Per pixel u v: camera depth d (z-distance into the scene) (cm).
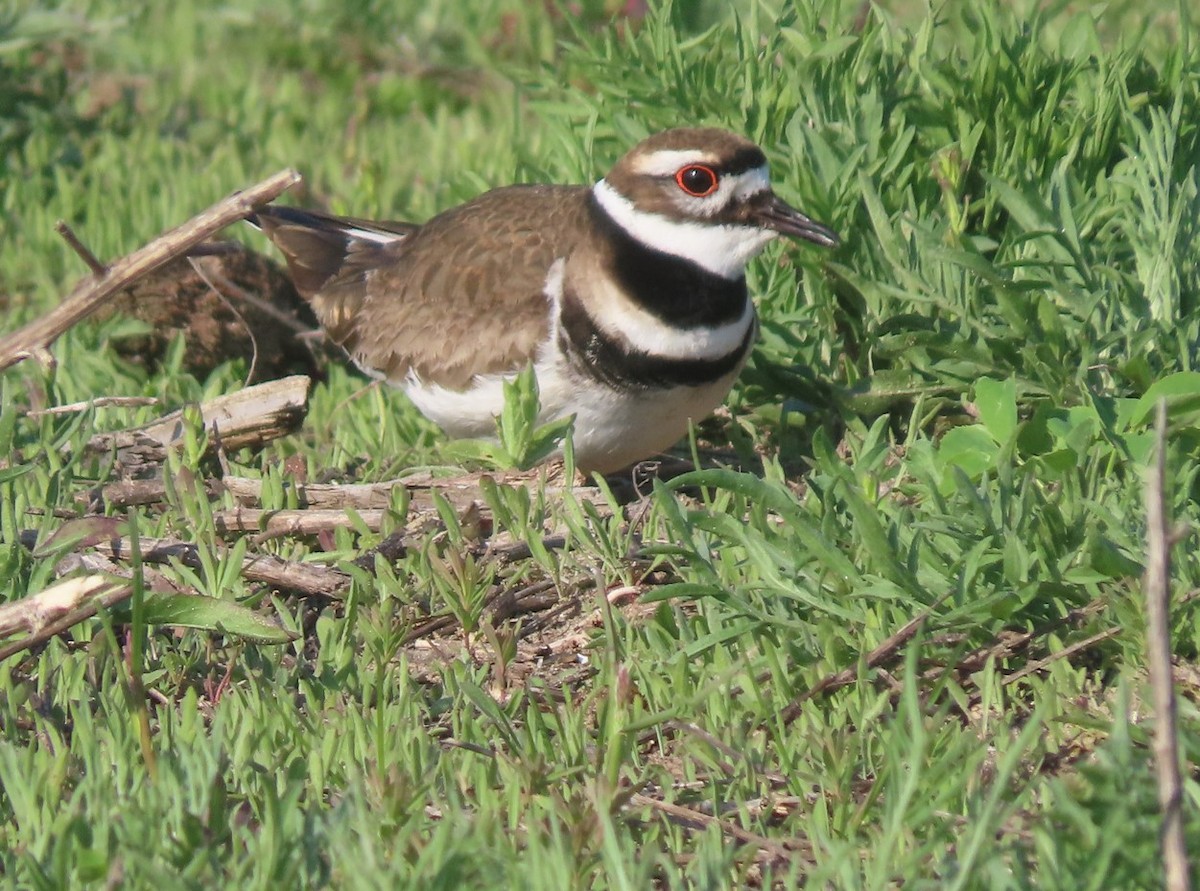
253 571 912
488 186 1456
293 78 1928
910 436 1020
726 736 761
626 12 1897
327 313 1265
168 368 1308
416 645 884
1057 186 1119
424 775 722
